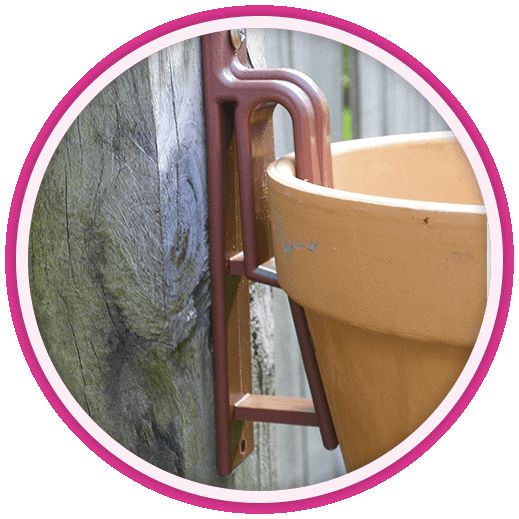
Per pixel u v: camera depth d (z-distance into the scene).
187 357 1.11
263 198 1.13
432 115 1.49
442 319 0.92
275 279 1.10
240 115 1.09
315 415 1.16
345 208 0.93
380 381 1.00
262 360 1.30
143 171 1.04
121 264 1.08
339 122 1.38
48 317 1.11
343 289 0.96
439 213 0.89
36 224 1.09
